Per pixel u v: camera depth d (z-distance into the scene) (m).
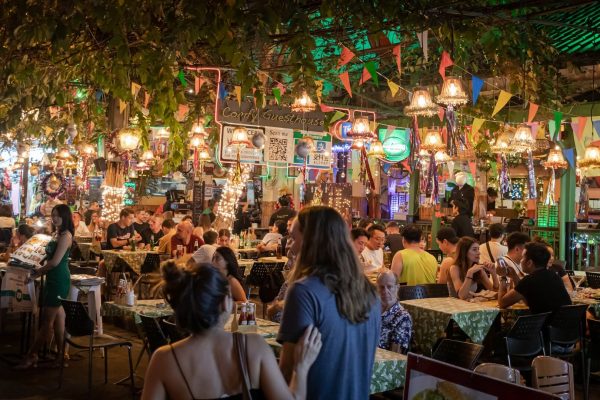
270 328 5.44
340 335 2.68
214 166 17.44
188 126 11.04
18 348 8.36
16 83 8.20
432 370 3.41
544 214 13.19
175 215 17.61
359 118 9.90
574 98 11.69
